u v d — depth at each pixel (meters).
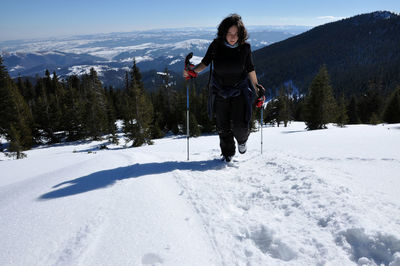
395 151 3.60
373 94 50.84
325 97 27.47
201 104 39.06
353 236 1.18
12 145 23.11
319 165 2.68
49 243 1.20
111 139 34.44
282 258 1.18
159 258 1.13
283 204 1.66
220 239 1.31
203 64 2.99
